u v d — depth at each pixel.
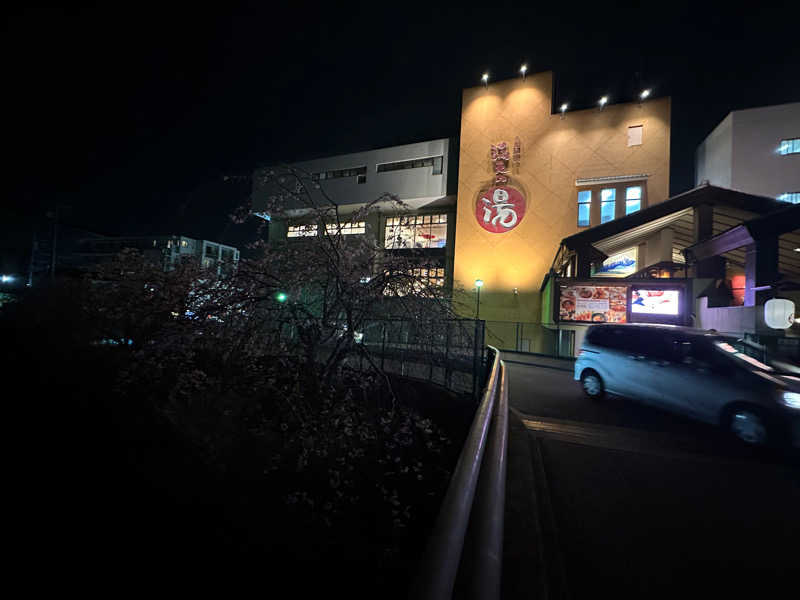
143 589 2.08
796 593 2.45
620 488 4.01
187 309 5.77
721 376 5.88
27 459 2.90
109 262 6.31
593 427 6.40
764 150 26.67
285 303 6.13
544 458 4.89
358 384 6.09
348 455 4.94
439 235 39.38
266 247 6.62
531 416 7.16
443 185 36.69
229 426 4.77
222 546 2.64
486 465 2.39
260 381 5.41
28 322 5.97
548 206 32.75
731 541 3.05
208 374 5.82
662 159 30.42
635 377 7.36
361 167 40.09
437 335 6.67
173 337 4.95
